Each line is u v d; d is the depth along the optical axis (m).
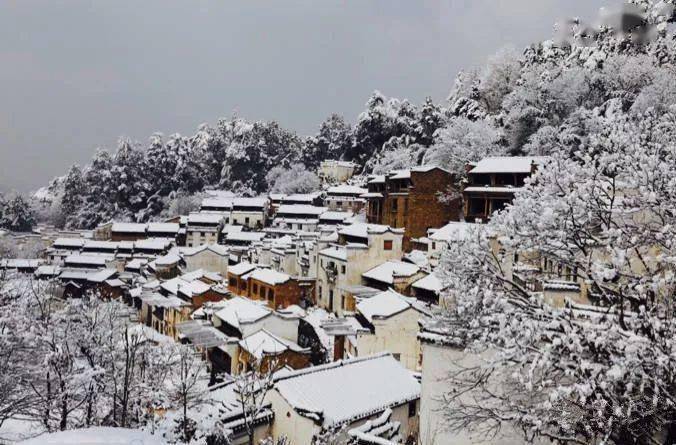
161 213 135.12
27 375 23.05
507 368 13.70
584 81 69.38
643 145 15.08
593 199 14.45
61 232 122.50
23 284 33.50
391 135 123.69
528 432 13.99
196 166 152.12
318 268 60.41
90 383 22.45
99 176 144.88
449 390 15.45
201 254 77.94
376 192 78.38
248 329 41.69
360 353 36.78
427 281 43.72
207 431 18.06
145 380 25.77
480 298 13.91
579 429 12.29
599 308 15.07
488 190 59.66
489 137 74.50
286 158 148.00
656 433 13.16
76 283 83.25
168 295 66.06
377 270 52.53
